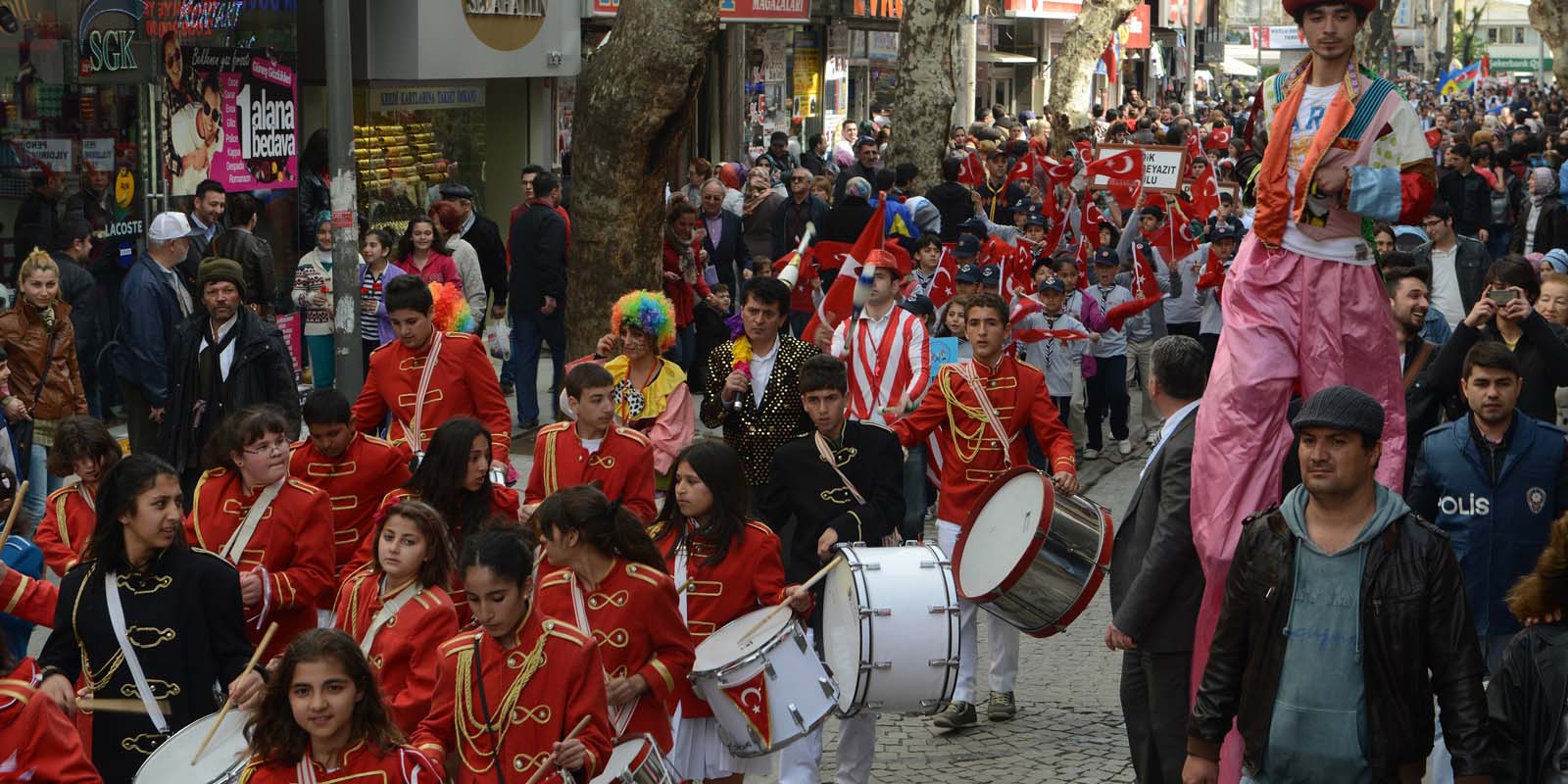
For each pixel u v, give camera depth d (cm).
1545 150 2869
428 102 2005
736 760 674
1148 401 1561
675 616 615
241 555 700
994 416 870
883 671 694
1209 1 7938
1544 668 496
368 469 787
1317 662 495
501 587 533
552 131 2239
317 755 504
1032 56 5081
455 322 928
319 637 498
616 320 911
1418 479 702
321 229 1402
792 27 3222
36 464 1048
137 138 1470
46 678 597
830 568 721
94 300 1250
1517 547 682
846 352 992
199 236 1278
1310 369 628
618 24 1469
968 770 775
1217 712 524
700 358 1680
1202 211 1916
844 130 3081
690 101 1470
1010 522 759
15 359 1035
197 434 988
